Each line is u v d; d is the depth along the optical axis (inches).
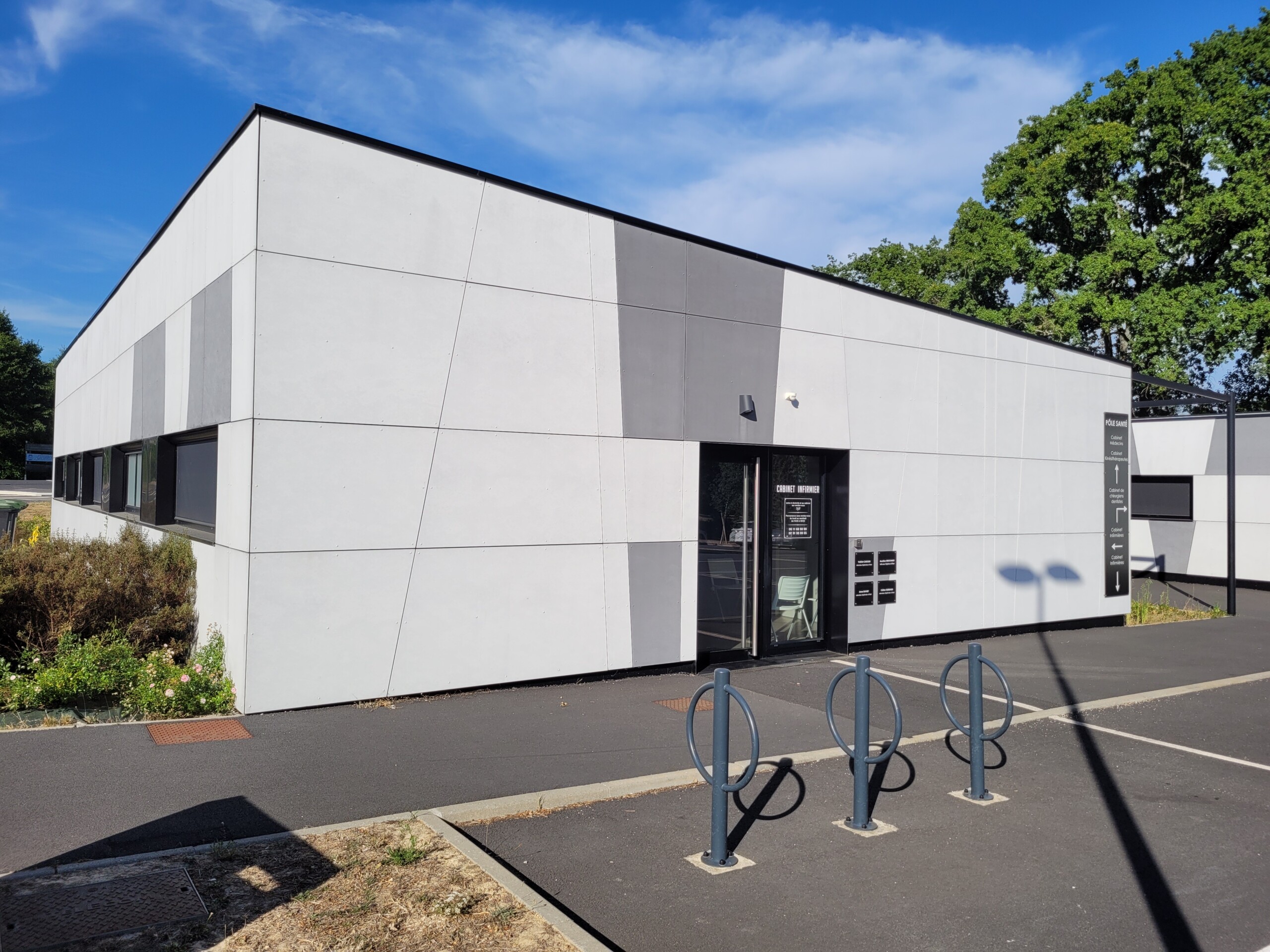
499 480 343.3
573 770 248.7
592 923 166.4
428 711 307.0
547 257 357.1
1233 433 665.0
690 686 367.6
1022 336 546.0
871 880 189.2
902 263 1456.7
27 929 144.3
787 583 450.9
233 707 299.3
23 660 322.7
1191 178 1098.7
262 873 170.9
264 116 293.9
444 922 153.9
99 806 201.8
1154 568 956.6
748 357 421.4
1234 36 1067.3
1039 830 222.2
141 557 374.3
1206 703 374.9
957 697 370.6
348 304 309.3
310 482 301.1
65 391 864.9
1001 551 532.7
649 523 386.9
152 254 477.1
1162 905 181.0
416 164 324.5
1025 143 1179.9
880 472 474.0
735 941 160.9
